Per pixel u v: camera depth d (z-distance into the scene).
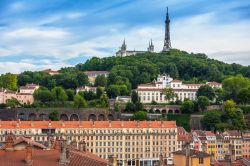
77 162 149.00
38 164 137.00
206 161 188.12
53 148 176.25
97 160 161.62
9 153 145.12
